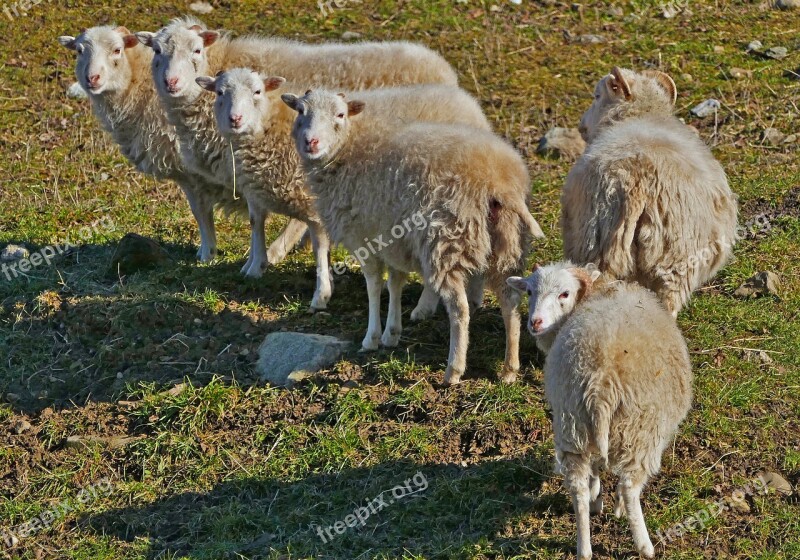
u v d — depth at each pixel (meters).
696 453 10.50
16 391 12.53
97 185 18.27
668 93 13.55
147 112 15.23
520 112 19.69
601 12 22.95
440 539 9.66
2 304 14.24
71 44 15.34
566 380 8.77
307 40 21.86
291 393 11.76
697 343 12.23
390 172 11.41
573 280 9.79
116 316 13.44
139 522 10.48
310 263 15.11
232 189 14.93
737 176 16.45
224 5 23.23
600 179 10.90
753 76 20.12
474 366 12.05
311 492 10.44
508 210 10.91
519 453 10.60
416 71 14.91
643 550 9.00
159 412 11.69
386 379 11.77
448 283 11.21
